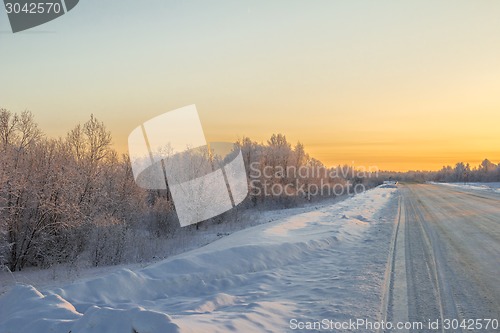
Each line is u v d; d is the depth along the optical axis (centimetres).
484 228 1666
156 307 719
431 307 671
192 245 2362
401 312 648
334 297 736
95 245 1953
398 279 864
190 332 506
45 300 664
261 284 858
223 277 918
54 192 2094
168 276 879
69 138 2362
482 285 803
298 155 6025
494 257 1078
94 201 2281
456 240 1373
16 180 1928
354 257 1123
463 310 654
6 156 1908
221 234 2775
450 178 17050
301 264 1066
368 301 704
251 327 577
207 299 728
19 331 574
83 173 2231
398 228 1745
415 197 4234
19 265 2000
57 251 2080
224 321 591
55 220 2086
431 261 1039
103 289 780
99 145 2358
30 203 2019
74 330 532
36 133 2097
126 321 523
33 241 1995
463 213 2323
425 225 1822
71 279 1546
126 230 2109
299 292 784
